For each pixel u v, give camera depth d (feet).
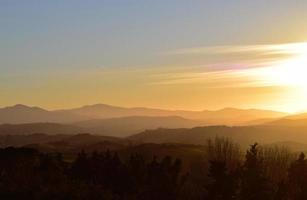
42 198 147.13
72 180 177.88
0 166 182.09
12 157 197.06
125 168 199.11
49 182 167.53
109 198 160.97
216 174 172.04
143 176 194.18
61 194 153.28
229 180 171.32
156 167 198.49
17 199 144.77
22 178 165.68
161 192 185.57
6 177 166.30
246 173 175.83
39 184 160.04
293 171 189.37
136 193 186.60
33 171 180.96
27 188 153.48
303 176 186.60
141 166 202.59
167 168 194.39
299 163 190.19
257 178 174.09
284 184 182.91
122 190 188.44
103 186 181.16
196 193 193.16
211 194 171.53
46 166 195.42
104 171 198.18
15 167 182.19
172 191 186.29
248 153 181.37
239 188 180.55
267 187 175.11
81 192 158.81
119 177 192.65
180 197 187.01
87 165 201.77
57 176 178.60
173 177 190.90
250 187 173.58
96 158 208.23
